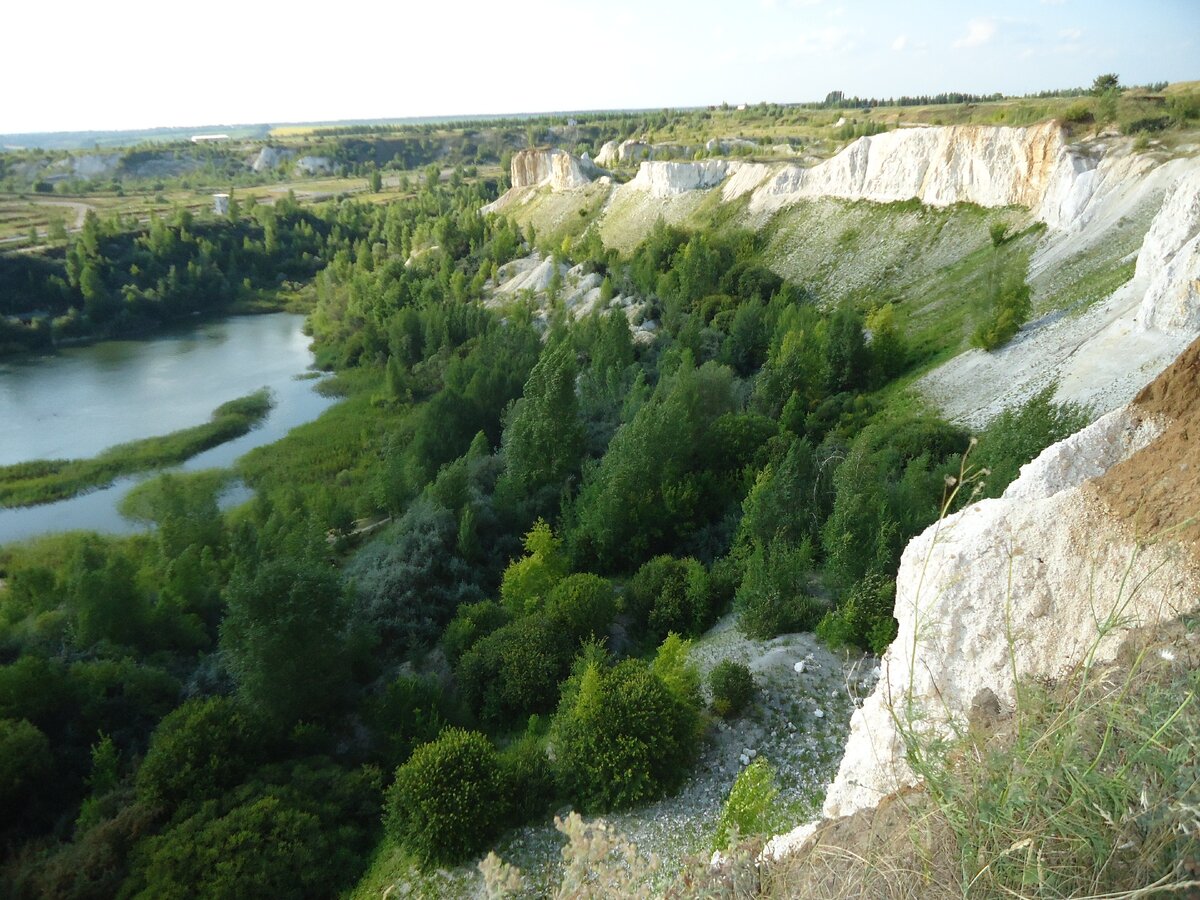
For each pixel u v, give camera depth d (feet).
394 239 451.12
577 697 76.79
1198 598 27.58
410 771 72.38
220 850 66.28
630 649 103.45
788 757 72.79
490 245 383.24
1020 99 488.02
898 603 41.93
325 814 74.49
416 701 89.97
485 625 107.34
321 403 253.44
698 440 149.69
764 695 81.00
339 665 91.04
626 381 197.57
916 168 268.62
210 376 280.10
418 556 119.24
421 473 159.94
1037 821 15.14
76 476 190.80
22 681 87.04
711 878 23.02
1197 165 172.55
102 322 339.16
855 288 249.96
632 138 610.24
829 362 187.11
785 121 586.04
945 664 36.78
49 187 609.01
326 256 469.16
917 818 17.71
